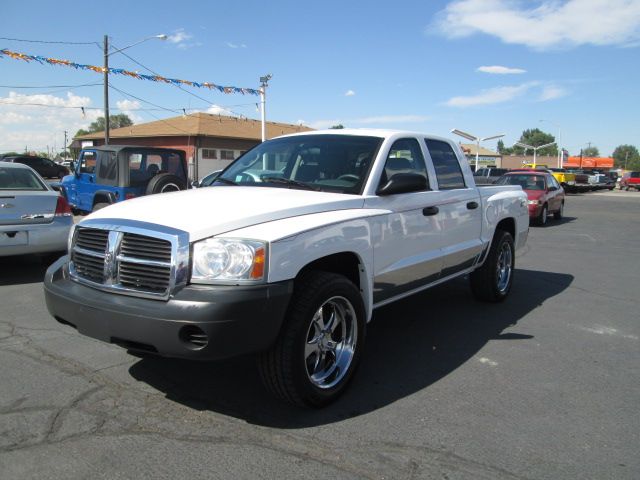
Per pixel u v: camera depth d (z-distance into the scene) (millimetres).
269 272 3115
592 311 6215
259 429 3285
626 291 7305
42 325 5258
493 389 3965
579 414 3578
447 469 2893
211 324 2975
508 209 6375
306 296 3354
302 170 4500
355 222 3773
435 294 6891
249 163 4941
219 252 3102
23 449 3008
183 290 3086
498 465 2943
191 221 3270
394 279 4293
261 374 3389
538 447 3143
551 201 16406
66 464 2867
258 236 3164
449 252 5074
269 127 45500
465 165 5691
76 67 16094
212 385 3908
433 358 4594
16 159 32000
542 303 6555
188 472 2818
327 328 3660
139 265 3258
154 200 3848
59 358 4387
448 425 3391
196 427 3295
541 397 3838
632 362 4570
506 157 96188
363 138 4609
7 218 6988
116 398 3672
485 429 3348
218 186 4562
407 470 2877
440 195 4941
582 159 84938
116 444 3078
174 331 3020
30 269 7941
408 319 5750
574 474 2871
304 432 3258
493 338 5152
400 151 4664
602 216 19672
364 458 2984
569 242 12414
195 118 41281
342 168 4348
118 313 3174
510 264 6652
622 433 3326
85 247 3615
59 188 8266
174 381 3965
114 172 11156
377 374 4219
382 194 4137
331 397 3605
